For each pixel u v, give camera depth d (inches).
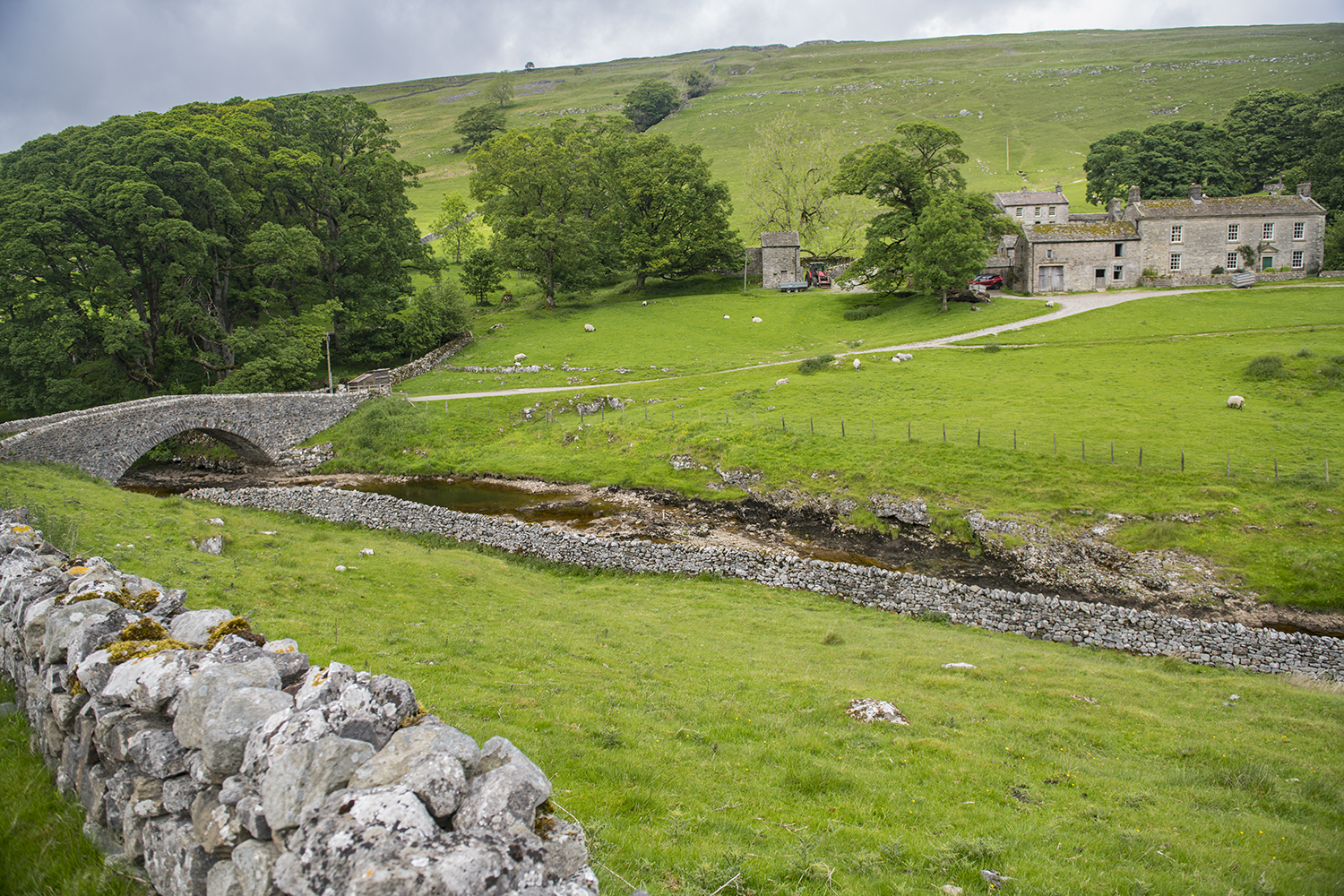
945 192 3595.0
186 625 330.3
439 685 592.7
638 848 346.6
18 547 465.4
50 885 260.4
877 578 1326.3
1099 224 3518.7
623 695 634.2
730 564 1416.1
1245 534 1366.9
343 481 2164.1
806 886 337.1
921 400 2215.8
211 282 2874.0
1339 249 3442.4
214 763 225.3
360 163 3361.2
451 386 2824.8
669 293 4197.8
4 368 2377.0
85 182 2413.9
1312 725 710.5
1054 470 1648.6
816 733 577.6
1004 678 824.9
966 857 385.4
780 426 2065.7
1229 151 4808.1
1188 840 440.1
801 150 4628.4
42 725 344.5
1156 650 1117.7
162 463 2407.7
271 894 192.2
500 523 1620.3
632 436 2167.8
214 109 3181.6
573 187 3900.1
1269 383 2059.5
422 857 170.6
